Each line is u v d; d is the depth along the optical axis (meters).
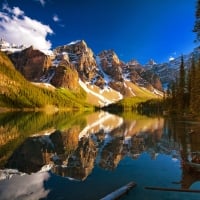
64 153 26.86
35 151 27.53
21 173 18.59
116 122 77.69
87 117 115.88
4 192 14.57
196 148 28.62
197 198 13.82
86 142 35.06
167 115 105.12
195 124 56.56
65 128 55.31
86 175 18.22
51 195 14.20
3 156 24.38
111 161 22.98
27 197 13.80
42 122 72.19
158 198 13.77
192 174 18.45
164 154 26.05
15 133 42.88
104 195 14.27
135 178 17.52
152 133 44.75
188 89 85.38
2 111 157.00
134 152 27.47
